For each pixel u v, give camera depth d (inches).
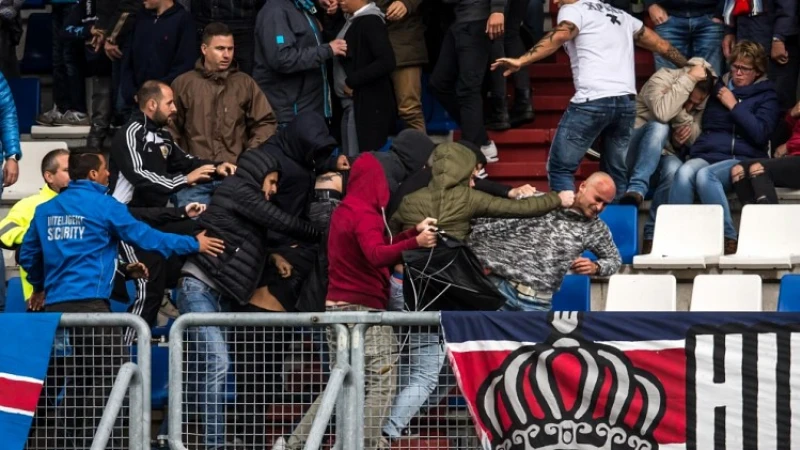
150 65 1676.9
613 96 1583.4
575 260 1289.4
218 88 1550.2
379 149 1665.8
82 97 1822.1
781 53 1717.5
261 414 1138.0
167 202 1449.3
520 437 1098.1
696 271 1535.4
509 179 1728.6
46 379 1150.3
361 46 1647.4
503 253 1267.2
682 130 1662.2
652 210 1637.6
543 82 1847.9
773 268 1517.0
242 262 1278.3
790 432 1078.4
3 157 1493.6
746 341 1084.5
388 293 1240.8
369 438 1113.4
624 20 1611.7
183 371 1139.3
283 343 1116.5
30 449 1153.4
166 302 1491.1
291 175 1331.2
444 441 1116.5
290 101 1668.3
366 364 1117.1
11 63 1897.1
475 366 1100.5
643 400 1091.3
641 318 1093.8
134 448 1128.8
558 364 1096.8
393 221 1238.9
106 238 1242.6
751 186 1595.7
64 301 1229.7
